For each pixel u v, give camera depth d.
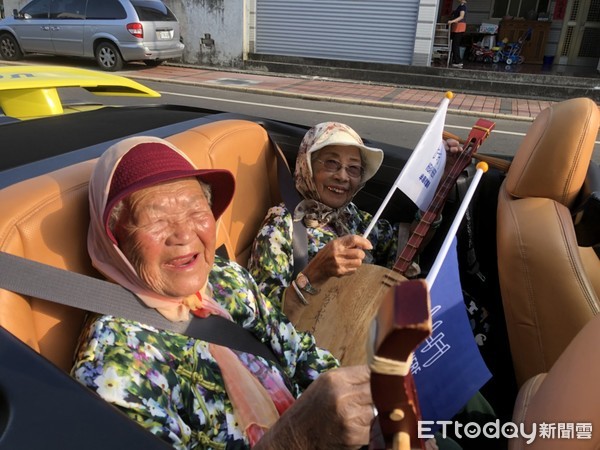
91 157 1.53
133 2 11.27
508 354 1.99
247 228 2.11
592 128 1.67
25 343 0.95
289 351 1.62
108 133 1.81
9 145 1.59
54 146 1.61
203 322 1.32
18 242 1.13
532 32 13.38
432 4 10.98
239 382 1.30
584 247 1.98
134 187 1.16
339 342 1.75
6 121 1.87
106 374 1.05
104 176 1.20
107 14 11.22
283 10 12.25
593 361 1.06
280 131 2.47
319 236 2.09
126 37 11.16
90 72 2.37
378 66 11.70
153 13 11.51
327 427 0.94
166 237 1.21
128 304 1.20
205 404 1.23
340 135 1.98
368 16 11.61
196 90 10.14
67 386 0.88
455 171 2.09
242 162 2.06
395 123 7.86
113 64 11.51
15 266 1.07
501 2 13.62
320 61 12.20
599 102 10.08
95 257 1.23
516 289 1.66
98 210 1.20
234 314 1.49
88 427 0.83
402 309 0.58
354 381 0.95
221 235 1.85
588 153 1.69
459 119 8.34
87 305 1.13
